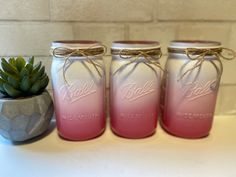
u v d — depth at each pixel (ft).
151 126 1.08
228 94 1.33
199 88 1.00
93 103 1.02
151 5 1.18
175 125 1.09
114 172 0.86
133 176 0.84
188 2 1.19
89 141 1.07
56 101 1.02
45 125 1.08
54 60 0.98
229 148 1.02
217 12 1.22
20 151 0.99
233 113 1.35
